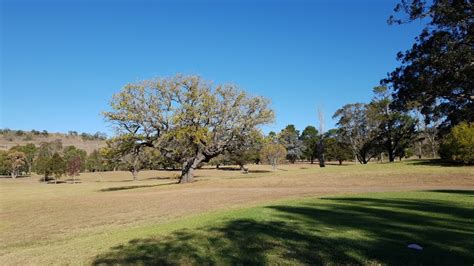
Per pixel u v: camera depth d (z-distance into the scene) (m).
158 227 11.12
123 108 33.94
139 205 20.47
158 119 34.91
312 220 10.45
